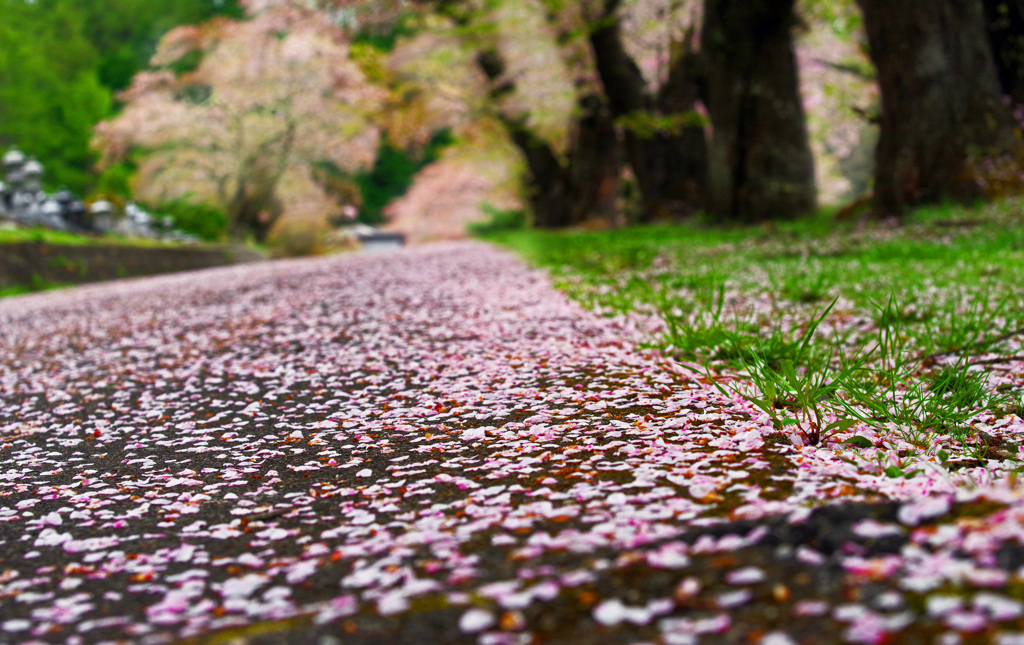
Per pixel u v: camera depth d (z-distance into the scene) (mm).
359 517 2693
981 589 1475
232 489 3221
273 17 32750
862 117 14406
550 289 9125
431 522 2543
